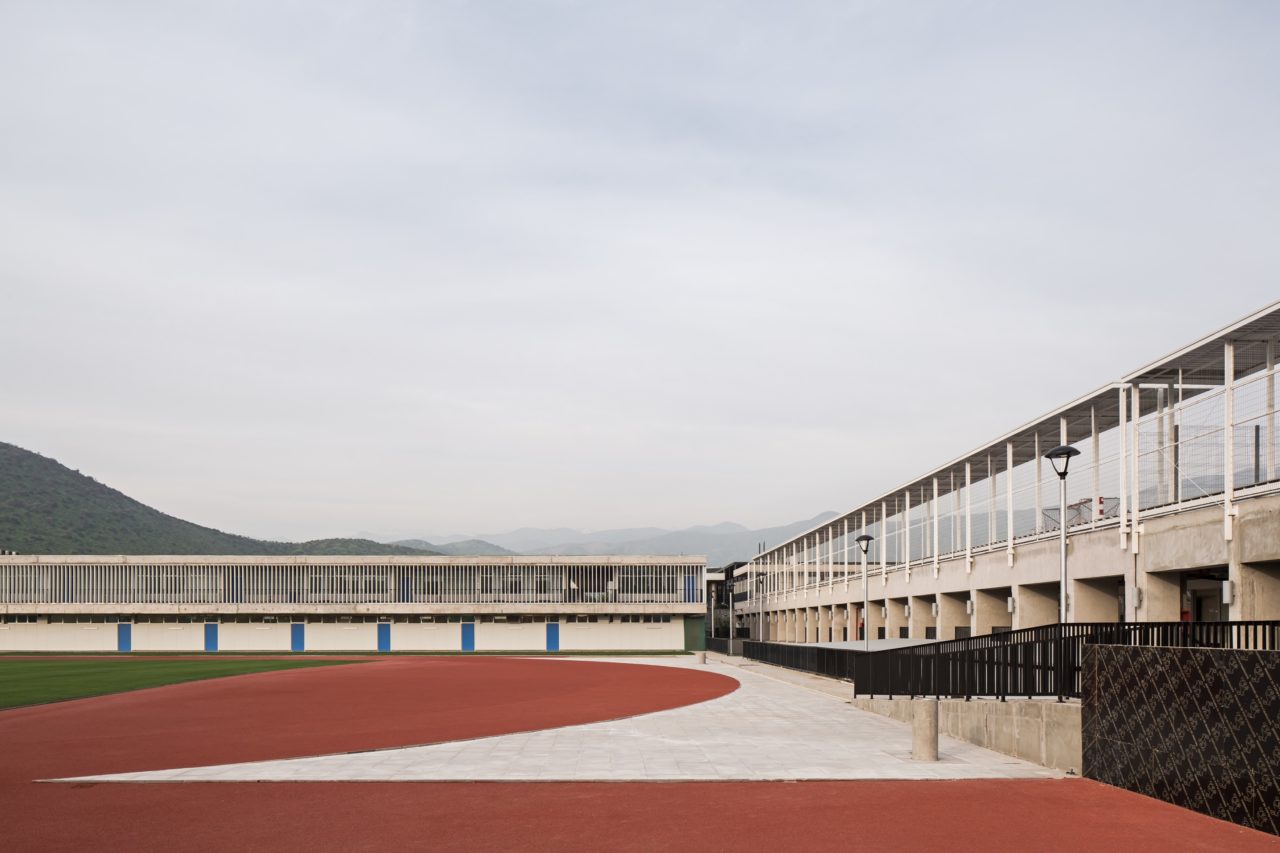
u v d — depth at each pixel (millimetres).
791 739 22453
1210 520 24359
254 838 12883
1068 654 18812
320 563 82625
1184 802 14602
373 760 19203
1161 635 16969
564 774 17422
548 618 83500
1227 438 23688
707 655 74438
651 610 82875
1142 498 27703
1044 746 18469
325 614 82938
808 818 13977
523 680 44656
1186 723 14562
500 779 16891
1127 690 16031
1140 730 15695
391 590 82562
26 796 15648
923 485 48344
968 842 12633
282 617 83062
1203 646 15539
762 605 87562
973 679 22578
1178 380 27656
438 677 46969
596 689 38906
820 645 51875
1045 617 36406
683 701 33125
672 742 21891
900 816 14094
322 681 43875
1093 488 31453
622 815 14164
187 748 21281
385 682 43219
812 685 41094
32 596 82062
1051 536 33625
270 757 19750
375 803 15008
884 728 24828
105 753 20547
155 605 81875
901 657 27422
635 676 47938
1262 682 13008
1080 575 31094
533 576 83125
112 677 46812
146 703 32625
